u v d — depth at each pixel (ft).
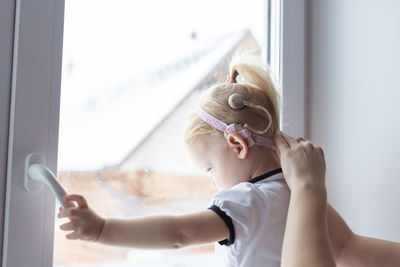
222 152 2.88
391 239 3.37
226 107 2.91
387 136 3.42
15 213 2.60
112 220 2.36
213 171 2.96
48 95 2.78
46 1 2.78
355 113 3.66
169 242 2.43
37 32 2.73
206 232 2.52
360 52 3.64
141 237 2.38
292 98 3.86
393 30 3.41
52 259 2.75
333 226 3.07
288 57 3.85
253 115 2.90
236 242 2.61
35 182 2.65
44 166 2.58
